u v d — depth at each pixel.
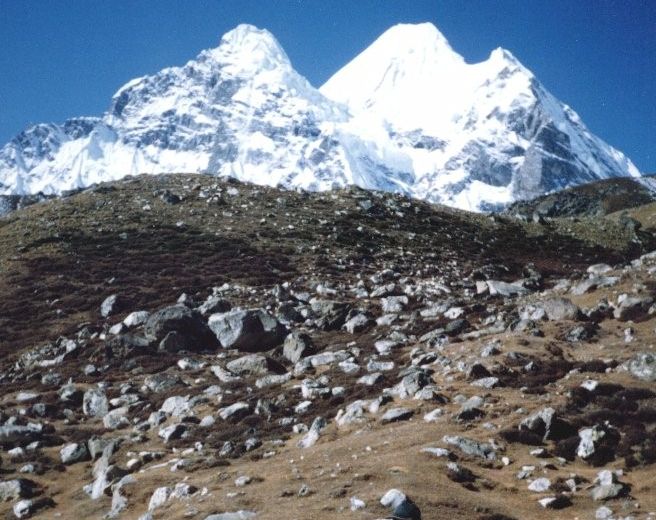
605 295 53.28
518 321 49.28
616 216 131.88
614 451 31.08
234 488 29.91
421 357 44.88
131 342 57.59
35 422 44.59
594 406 34.91
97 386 51.06
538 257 96.62
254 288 71.94
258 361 51.31
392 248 90.00
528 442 32.22
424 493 26.81
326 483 28.69
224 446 36.44
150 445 39.34
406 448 31.67
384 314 63.69
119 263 80.00
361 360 48.75
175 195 103.94
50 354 59.84
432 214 109.19
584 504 27.06
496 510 26.23
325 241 89.38
